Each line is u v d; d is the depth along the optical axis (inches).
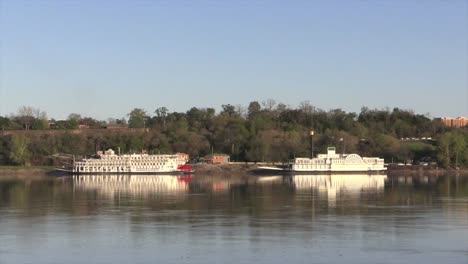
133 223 6422.2
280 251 5002.5
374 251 4982.8
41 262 4719.5
